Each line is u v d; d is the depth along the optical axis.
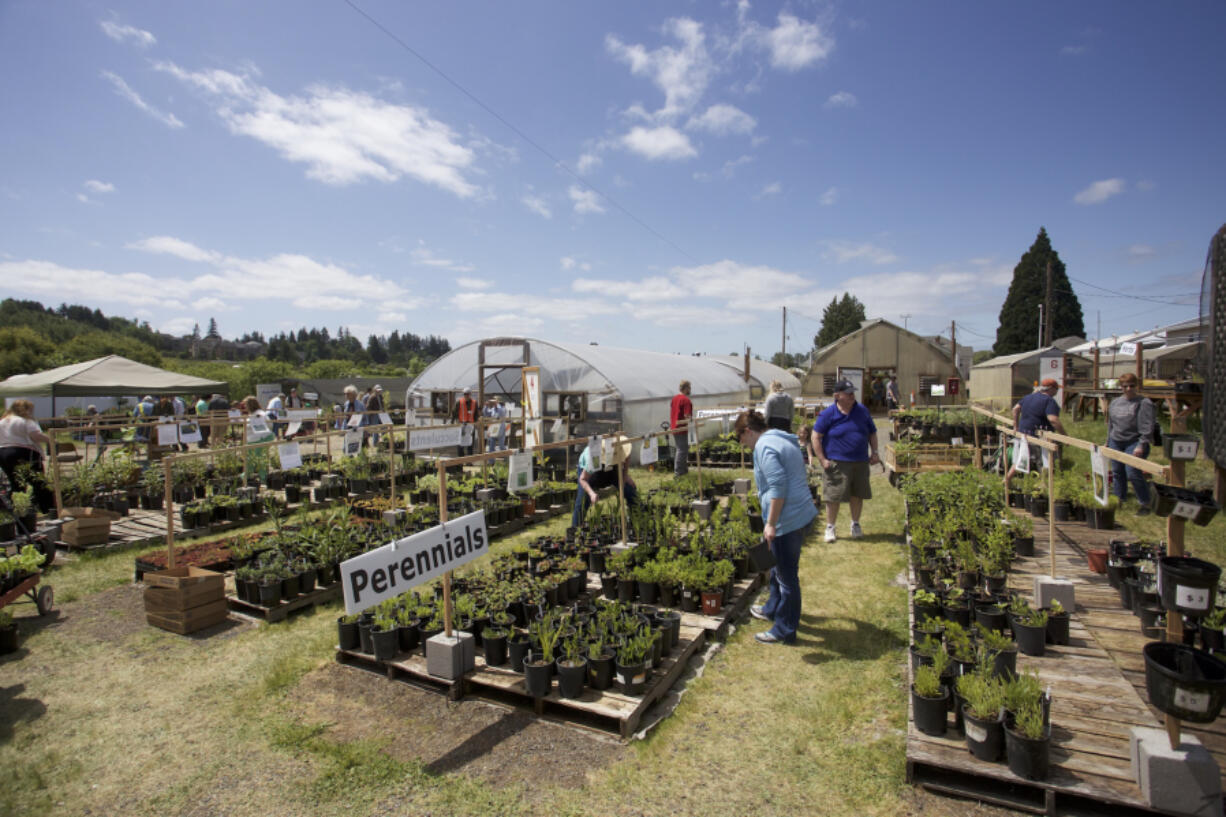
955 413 16.59
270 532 8.01
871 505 10.18
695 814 3.15
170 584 5.50
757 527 8.18
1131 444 8.75
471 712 4.14
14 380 21.89
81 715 4.18
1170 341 19.83
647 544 6.74
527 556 7.09
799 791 3.30
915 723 3.60
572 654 4.19
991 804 3.12
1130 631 4.77
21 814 3.26
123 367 22.44
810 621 5.50
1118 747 3.29
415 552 4.09
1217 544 7.22
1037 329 55.81
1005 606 4.93
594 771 3.50
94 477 10.55
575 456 15.27
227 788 3.44
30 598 6.22
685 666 4.72
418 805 3.26
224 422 11.71
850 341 37.22
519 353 16.64
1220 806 2.74
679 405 12.19
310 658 4.95
